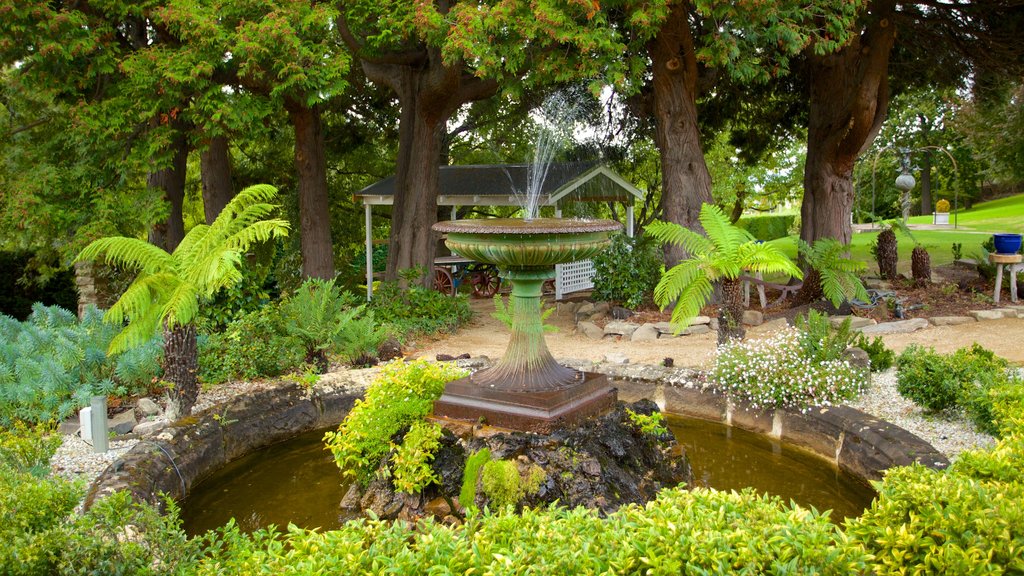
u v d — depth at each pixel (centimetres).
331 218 1977
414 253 1230
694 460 553
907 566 241
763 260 699
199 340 696
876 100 1251
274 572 263
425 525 296
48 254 1273
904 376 578
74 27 880
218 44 938
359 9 1062
